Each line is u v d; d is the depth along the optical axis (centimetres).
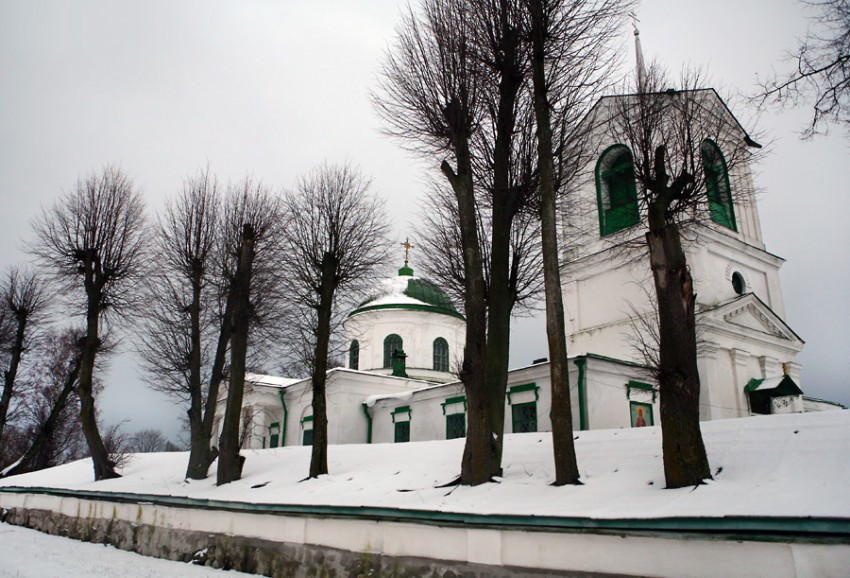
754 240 2827
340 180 1920
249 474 1827
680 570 682
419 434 2883
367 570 1020
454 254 1833
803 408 2567
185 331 2378
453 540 915
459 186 1284
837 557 578
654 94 1438
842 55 992
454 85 1300
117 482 2119
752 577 629
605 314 2634
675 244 962
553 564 793
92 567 1341
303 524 1168
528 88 1325
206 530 1410
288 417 3494
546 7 1201
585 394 2097
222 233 2245
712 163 1589
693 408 864
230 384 1852
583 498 873
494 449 1156
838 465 765
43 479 2555
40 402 4125
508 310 1305
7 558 1487
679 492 804
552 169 1098
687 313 912
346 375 3197
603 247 2628
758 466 845
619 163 2600
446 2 1335
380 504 1043
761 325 2694
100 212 2483
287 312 2223
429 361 3772
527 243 1666
